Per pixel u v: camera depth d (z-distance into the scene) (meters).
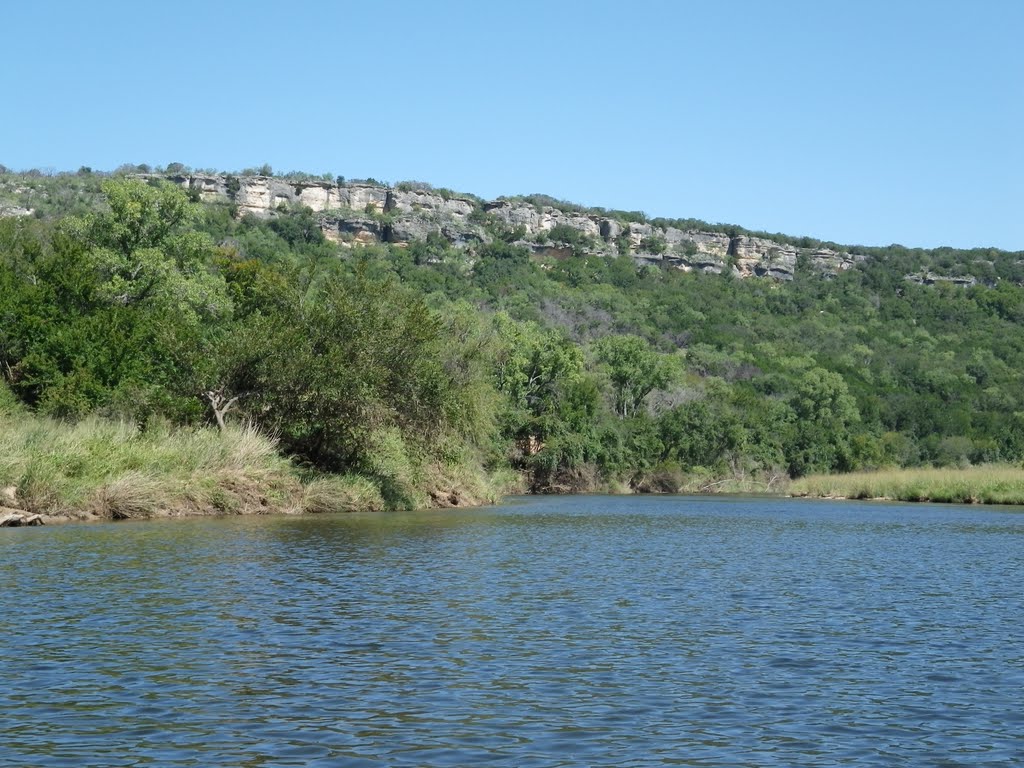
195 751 8.52
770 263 173.12
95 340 36.28
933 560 23.41
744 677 11.28
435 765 8.29
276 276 43.69
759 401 92.75
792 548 26.27
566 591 17.12
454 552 22.86
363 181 178.12
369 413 37.16
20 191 113.56
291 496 34.53
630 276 150.25
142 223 49.59
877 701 10.38
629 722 9.52
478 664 11.62
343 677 10.91
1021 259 182.00
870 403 101.56
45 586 16.08
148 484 29.36
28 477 26.95
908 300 151.88
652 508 49.22
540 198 195.12
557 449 72.81
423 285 122.25
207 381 35.75
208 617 13.88
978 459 95.44
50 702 9.80
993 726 9.58
